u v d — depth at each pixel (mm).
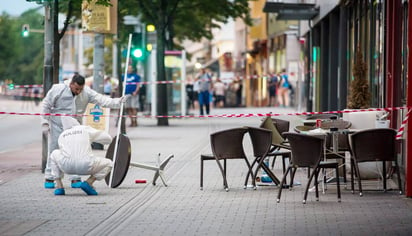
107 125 39062
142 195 25453
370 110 28297
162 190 26562
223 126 60188
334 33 57688
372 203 23359
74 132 25484
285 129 30891
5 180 29469
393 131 24578
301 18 67062
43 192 26250
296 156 23688
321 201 23891
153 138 48969
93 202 24078
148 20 63562
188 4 72625
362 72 29359
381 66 35406
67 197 25109
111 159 26844
